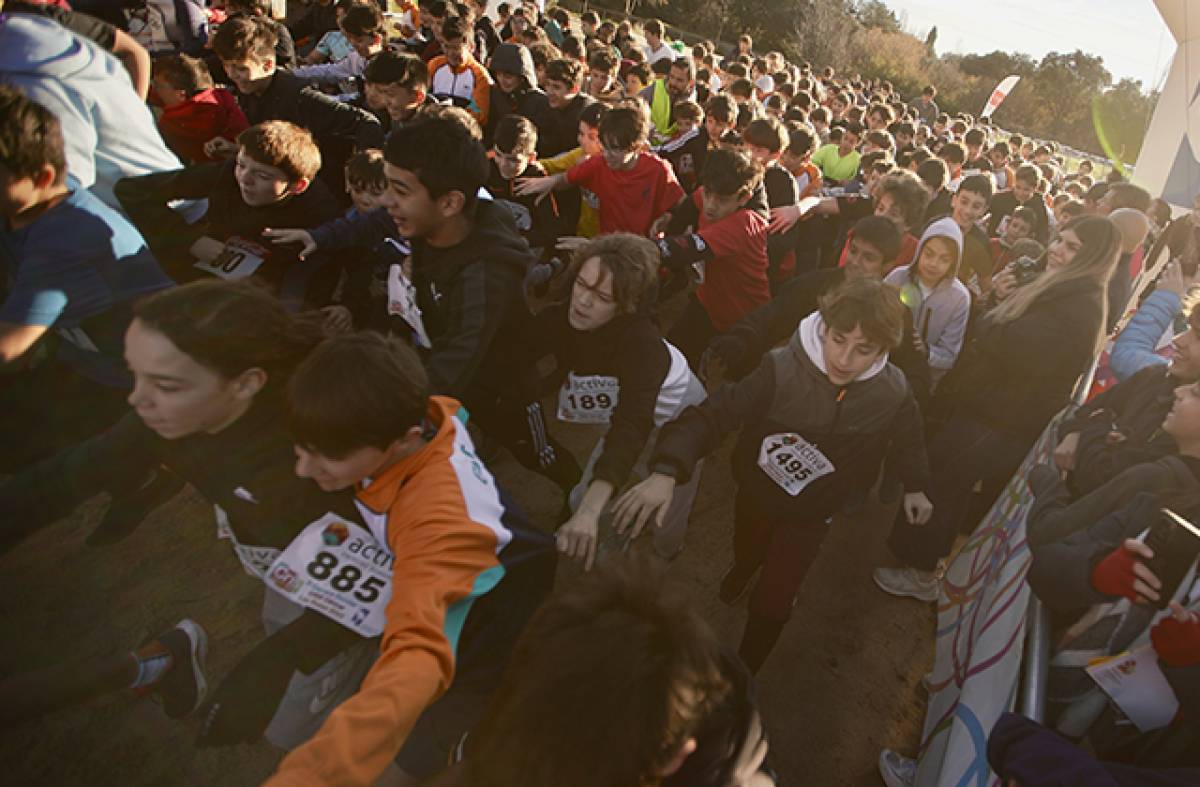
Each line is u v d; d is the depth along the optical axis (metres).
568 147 5.63
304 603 1.54
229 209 2.92
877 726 2.81
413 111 4.30
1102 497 1.77
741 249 3.52
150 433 1.64
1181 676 1.39
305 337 1.58
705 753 0.93
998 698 1.97
